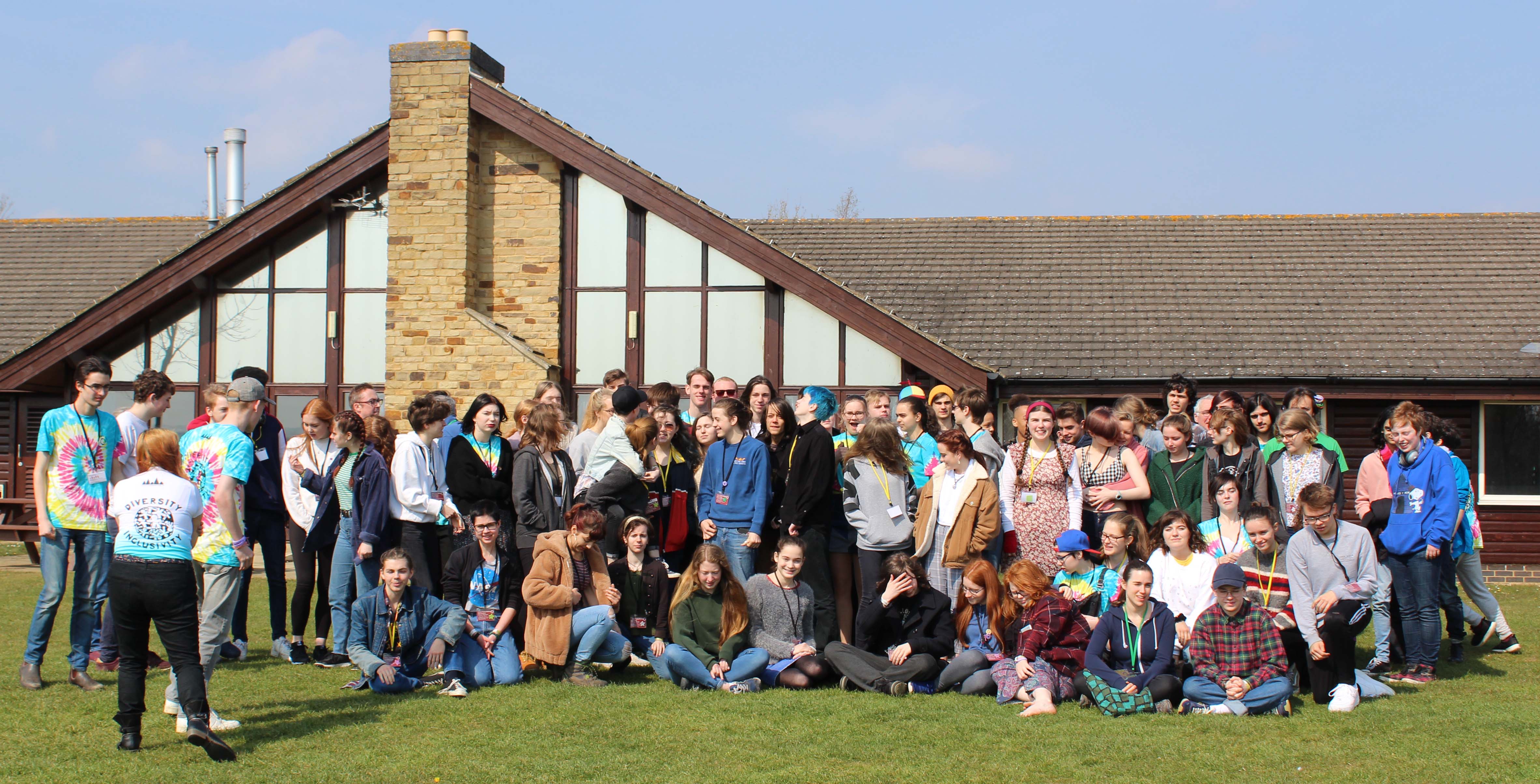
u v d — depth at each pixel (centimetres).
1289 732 589
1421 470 750
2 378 1336
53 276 1877
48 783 496
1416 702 663
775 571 768
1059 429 793
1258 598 652
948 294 1661
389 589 680
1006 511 780
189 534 544
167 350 1363
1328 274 1675
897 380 1277
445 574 723
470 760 532
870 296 1659
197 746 552
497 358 1266
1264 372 1408
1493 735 579
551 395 830
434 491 752
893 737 575
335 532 758
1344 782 504
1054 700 652
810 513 750
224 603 599
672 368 1298
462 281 1279
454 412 797
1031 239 1861
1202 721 612
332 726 592
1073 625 669
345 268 1345
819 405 815
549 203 1309
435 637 681
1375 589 670
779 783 501
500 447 787
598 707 637
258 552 1359
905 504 753
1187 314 1570
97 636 771
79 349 1336
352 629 682
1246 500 771
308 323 1347
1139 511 780
